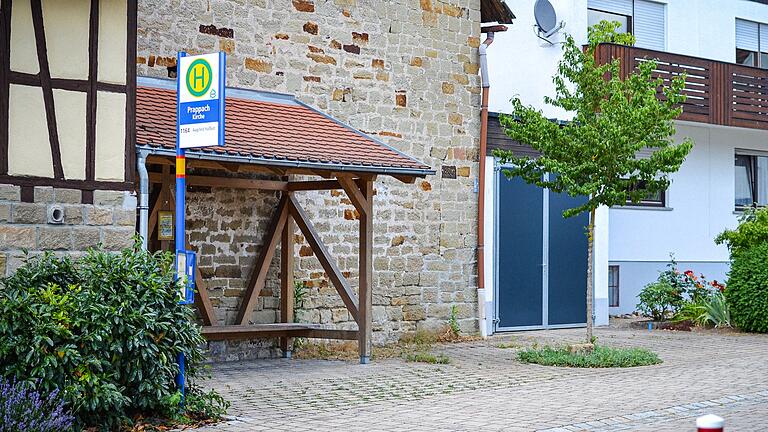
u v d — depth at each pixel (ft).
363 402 33.09
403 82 51.34
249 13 45.44
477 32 54.80
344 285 43.62
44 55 30.60
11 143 30.01
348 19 49.11
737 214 76.02
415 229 51.72
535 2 63.36
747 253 58.39
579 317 60.85
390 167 41.63
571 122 44.78
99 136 31.58
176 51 43.09
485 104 54.54
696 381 38.29
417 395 34.65
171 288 29.32
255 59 45.60
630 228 69.10
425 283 52.03
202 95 29.73
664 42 72.74
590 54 44.75
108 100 31.73
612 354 43.52
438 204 52.75
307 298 46.85
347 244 48.91
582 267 61.11
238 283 44.52
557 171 43.16
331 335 43.75
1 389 25.18
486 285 55.42
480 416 30.45
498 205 56.95
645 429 28.71
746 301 56.95
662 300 62.08
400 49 51.21
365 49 49.78
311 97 47.57
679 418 30.58
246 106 43.52
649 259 70.08
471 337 53.57
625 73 65.57
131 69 32.17
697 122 69.62
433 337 51.96
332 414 30.71
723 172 75.05
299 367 41.93
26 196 30.25
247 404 32.50
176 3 43.14
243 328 41.98
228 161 36.94
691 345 51.19
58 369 26.48
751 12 78.59
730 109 71.56
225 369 41.19
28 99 30.32
